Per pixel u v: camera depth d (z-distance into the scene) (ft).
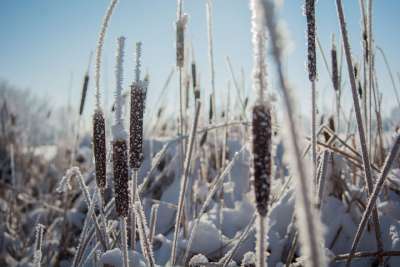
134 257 4.06
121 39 3.05
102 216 4.17
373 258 4.47
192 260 4.36
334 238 4.91
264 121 2.20
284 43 1.69
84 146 13.55
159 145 8.64
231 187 6.77
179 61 5.11
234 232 5.68
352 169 5.98
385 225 4.68
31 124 12.35
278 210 5.40
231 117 7.96
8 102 12.00
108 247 4.18
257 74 2.18
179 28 4.80
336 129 5.83
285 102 1.73
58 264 6.22
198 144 6.24
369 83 4.96
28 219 8.40
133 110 3.27
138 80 3.24
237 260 4.95
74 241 6.96
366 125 5.09
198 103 3.74
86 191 4.20
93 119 3.28
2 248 6.70
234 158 4.63
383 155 5.67
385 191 5.31
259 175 2.23
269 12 1.67
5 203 8.80
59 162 11.12
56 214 8.18
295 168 1.79
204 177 7.16
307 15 3.20
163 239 5.38
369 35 4.88
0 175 10.54
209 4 6.10
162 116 8.89
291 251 4.12
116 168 3.10
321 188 3.81
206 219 5.92
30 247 6.99
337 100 5.74
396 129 6.08
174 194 7.09
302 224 1.82
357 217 5.01
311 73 3.32
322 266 1.90
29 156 11.45
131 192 3.57
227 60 6.84
